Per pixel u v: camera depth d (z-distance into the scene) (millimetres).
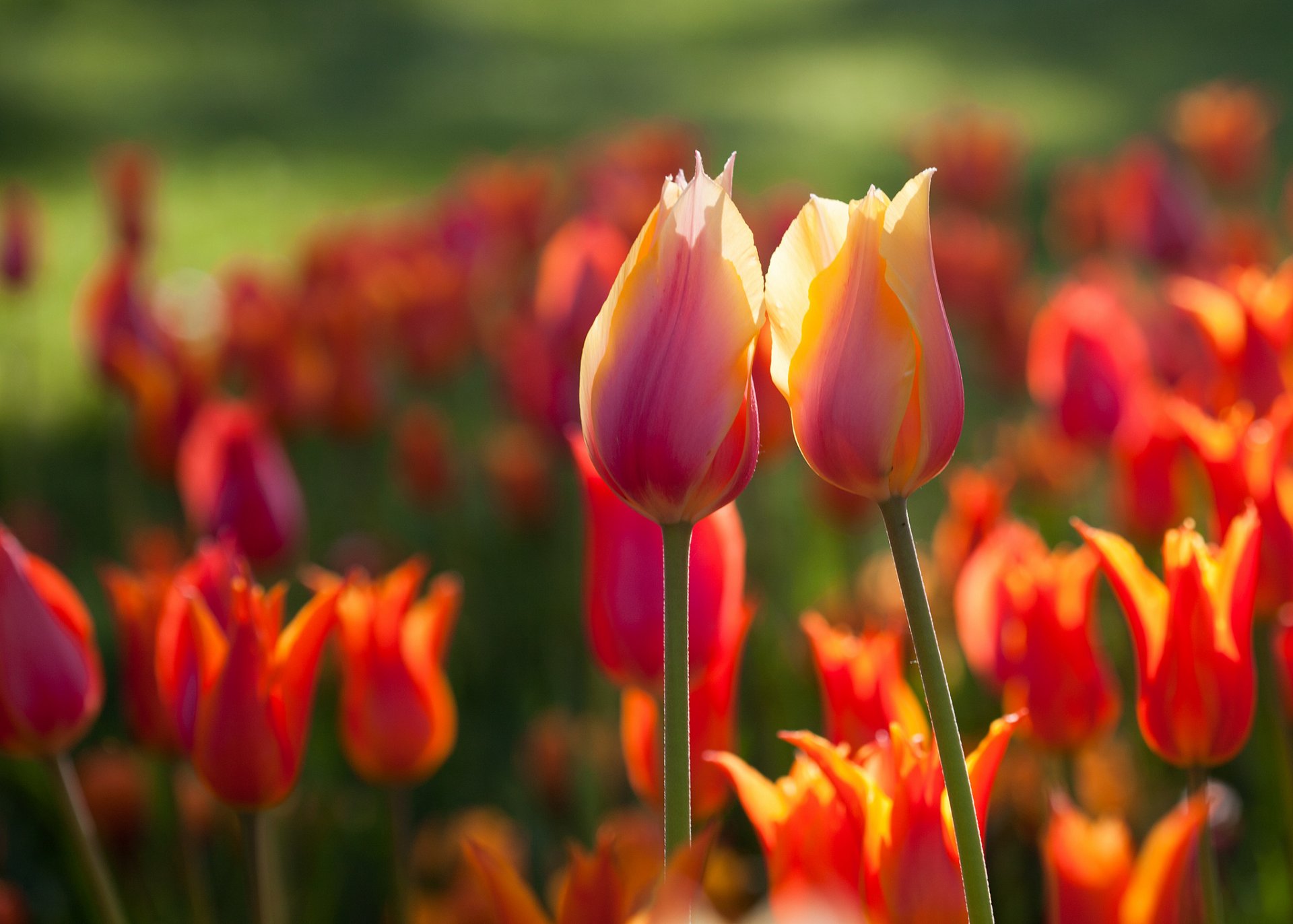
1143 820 1386
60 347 4195
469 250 2799
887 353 976
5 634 1152
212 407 1426
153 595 1268
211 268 4969
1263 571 1180
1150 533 1377
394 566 2227
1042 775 1224
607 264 1683
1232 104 3156
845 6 12047
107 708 2066
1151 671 1089
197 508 1418
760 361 1126
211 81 9539
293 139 7750
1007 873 1403
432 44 11016
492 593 2398
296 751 1132
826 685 1104
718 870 1265
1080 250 2883
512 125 7934
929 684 980
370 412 2209
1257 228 2365
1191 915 1121
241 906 1498
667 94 8812
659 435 986
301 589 2143
